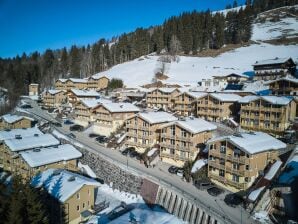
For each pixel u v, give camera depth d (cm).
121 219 4322
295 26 19212
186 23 19625
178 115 8406
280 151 5578
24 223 3788
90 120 9650
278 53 14862
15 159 6500
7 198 4025
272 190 4525
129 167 6062
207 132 6625
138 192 5572
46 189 4994
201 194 4978
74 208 4878
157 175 5806
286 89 8381
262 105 7075
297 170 4844
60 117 10956
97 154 6781
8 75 17525
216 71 13912
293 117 7050
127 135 7606
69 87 14950
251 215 4303
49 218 4897
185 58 17262
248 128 7375
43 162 5984
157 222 4241
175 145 6406
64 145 6912
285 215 4253
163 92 10319
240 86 10806
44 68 19712
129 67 17075
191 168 5844
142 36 19600
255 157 4944
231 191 5100
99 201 5566
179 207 4794
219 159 5344
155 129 7175
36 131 7956
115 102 9600
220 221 4072
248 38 18400
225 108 8269
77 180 5200
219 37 18062
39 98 14662
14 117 9319
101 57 19425
